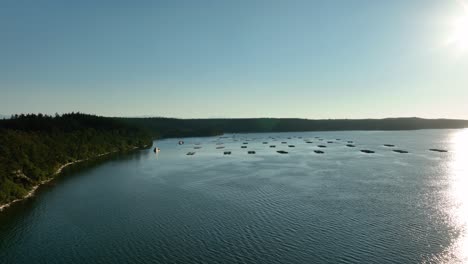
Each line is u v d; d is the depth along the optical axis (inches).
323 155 6845.5
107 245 2336.4
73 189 3868.1
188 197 3474.4
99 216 2913.4
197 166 5536.4
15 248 2303.2
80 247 2311.8
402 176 4424.2
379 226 2593.5
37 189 3875.5
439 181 4097.0
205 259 2121.1
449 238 2369.6
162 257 2156.7
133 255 2191.2
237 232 2519.7
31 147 4734.3
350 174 4601.4
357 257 2114.9
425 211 2930.6
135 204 3248.0
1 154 3978.8
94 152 6899.6
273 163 5782.5
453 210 2955.2
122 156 6988.2
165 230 2583.7
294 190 3693.4
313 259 2098.9
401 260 2073.1
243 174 4712.1
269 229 2566.4
